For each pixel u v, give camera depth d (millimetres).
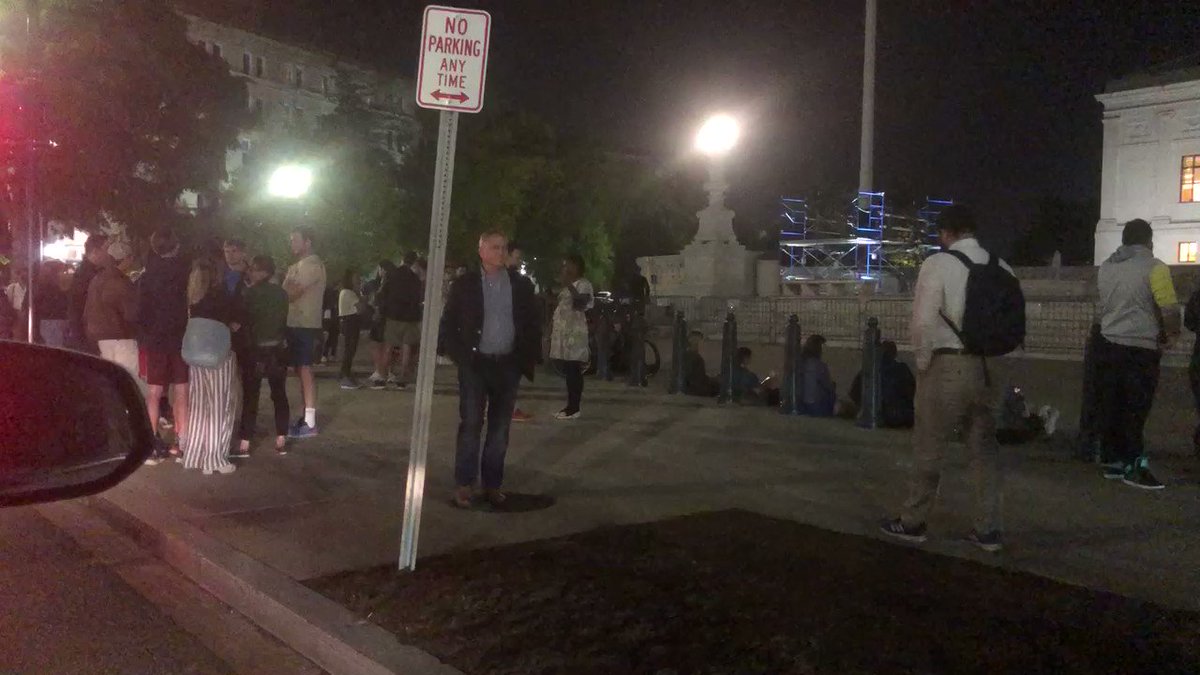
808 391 11992
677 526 6832
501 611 5230
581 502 7648
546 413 12141
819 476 8516
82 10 21906
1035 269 37250
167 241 9250
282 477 8750
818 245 49938
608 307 17125
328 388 14969
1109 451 8320
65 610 5961
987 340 6035
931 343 6234
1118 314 7973
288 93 75375
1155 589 5508
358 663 4805
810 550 6203
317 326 10734
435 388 14867
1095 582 5629
